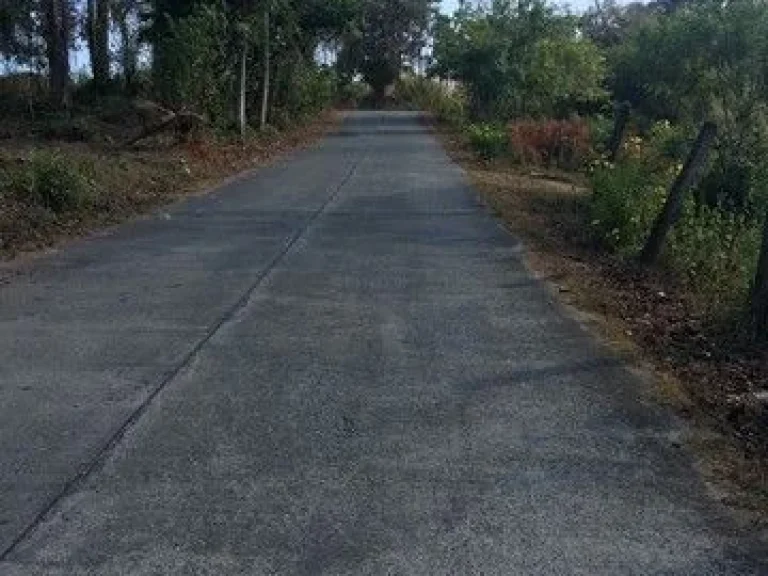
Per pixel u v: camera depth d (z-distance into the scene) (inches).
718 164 520.7
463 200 586.2
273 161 860.6
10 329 277.1
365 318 292.7
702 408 219.3
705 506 168.2
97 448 188.9
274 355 252.1
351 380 232.1
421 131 1393.9
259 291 327.9
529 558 148.6
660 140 704.4
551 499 169.3
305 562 145.9
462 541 153.4
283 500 166.7
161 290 329.1
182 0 997.2
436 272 364.8
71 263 378.0
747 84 668.1
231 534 154.4
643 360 255.9
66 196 490.3
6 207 458.3
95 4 1359.5
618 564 147.4
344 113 2066.9
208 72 907.4
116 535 153.7
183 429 199.2
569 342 270.7
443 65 1460.4
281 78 1273.4
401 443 193.0
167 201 567.8
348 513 162.2
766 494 173.6
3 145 801.6
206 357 249.4
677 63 981.2
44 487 171.2
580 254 420.2
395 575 142.6
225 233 451.5
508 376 237.6
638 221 432.8
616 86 1266.0
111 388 224.4
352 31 1315.2
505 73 1277.1
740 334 285.3
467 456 187.2
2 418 204.7
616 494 171.9
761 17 813.9
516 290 336.8
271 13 1097.4
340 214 517.3
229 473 177.6
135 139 838.5
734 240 400.5
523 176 773.9
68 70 1234.6
